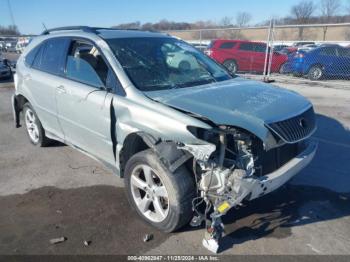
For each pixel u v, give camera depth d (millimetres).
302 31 36531
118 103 3461
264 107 3139
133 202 3477
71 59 4254
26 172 4656
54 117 4625
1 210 3680
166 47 4324
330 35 39031
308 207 3736
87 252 3008
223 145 2840
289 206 3750
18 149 5531
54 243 3115
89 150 4172
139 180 3365
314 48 13914
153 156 3072
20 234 3254
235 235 3248
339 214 3613
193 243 3121
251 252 3016
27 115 5547
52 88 4441
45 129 5125
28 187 4219
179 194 2953
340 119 7297
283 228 3361
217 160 2871
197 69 4188
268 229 3342
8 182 4363
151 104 3225
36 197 3963
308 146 3570
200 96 3279
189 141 2871
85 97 3832
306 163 3451
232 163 2908
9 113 8188
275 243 3135
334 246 3102
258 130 2873
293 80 13211
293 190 4098
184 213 3020
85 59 3959
